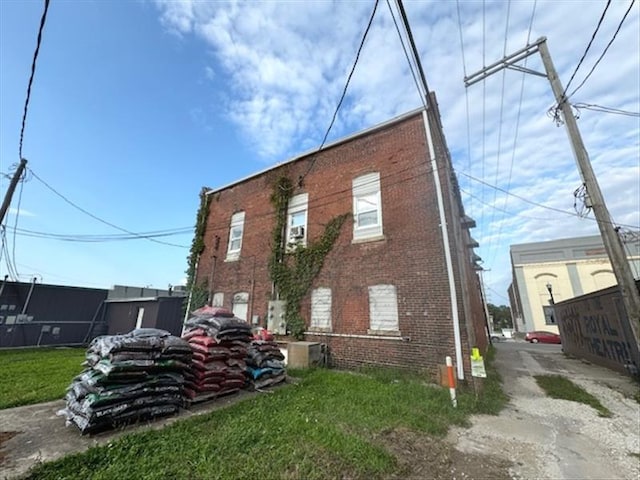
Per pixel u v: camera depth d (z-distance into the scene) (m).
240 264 13.23
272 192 13.07
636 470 3.50
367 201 10.10
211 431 4.01
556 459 3.75
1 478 2.77
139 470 2.95
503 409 5.91
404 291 8.52
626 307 5.95
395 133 9.99
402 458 3.56
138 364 4.38
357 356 8.83
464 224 11.94
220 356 5.84
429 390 6.34
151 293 26.58
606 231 6.32
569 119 7.18
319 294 10.23
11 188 11.70
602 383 8.52
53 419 4.35
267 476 2.95
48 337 17.62
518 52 8.06
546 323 34.91
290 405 5.21
